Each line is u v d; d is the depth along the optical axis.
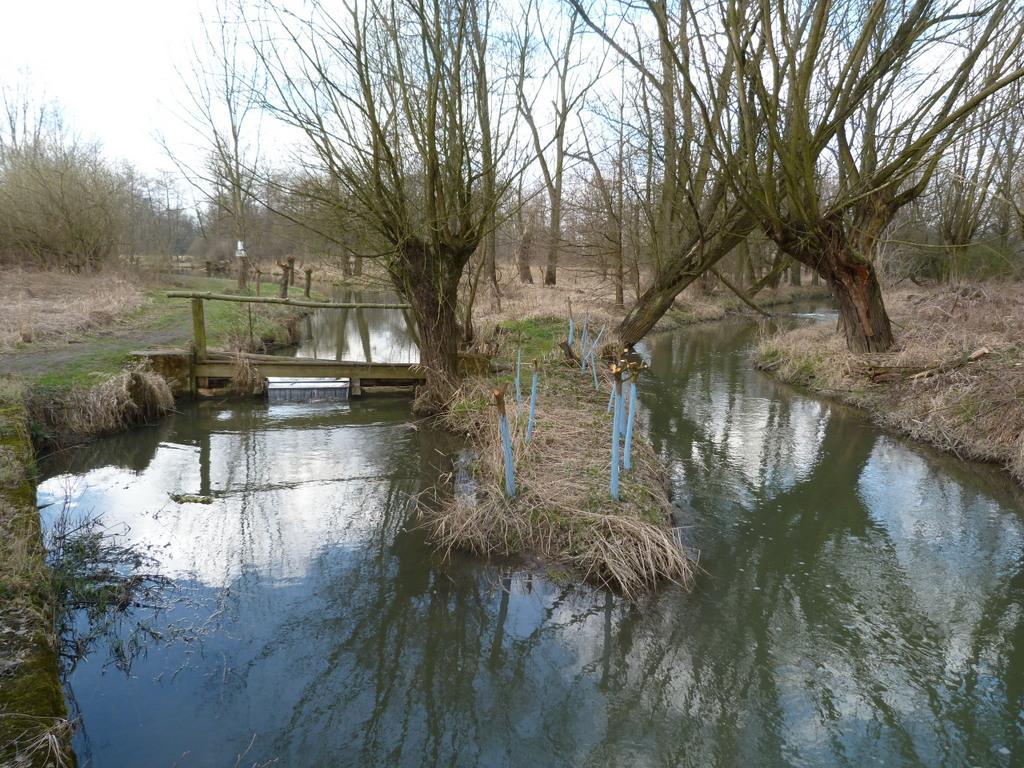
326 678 4.03
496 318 16.53
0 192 19.52
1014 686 4.05
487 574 5.12
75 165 20.19
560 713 3.80
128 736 3.46
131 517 6.13
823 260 11.15
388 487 7.08
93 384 8.54
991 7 7.59
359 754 3.46
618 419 5.51
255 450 8.22
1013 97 10.20
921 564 5.52
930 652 4.37
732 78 9.39
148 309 14.91
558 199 21.27
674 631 4.52
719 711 3.81
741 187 9.34
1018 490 7.07
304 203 9.12
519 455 6.55
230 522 6.14
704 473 7.59
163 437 8.67
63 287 16.78
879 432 9.20
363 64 7.89
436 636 4.46
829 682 4.06
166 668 4.01
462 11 7.92
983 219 19.14
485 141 8.70
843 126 10.62
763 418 10.03
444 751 3.50
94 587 4.75
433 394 9.77
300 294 22.86
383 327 20.50
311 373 10.60
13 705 2.92
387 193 8.45
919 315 14.62
